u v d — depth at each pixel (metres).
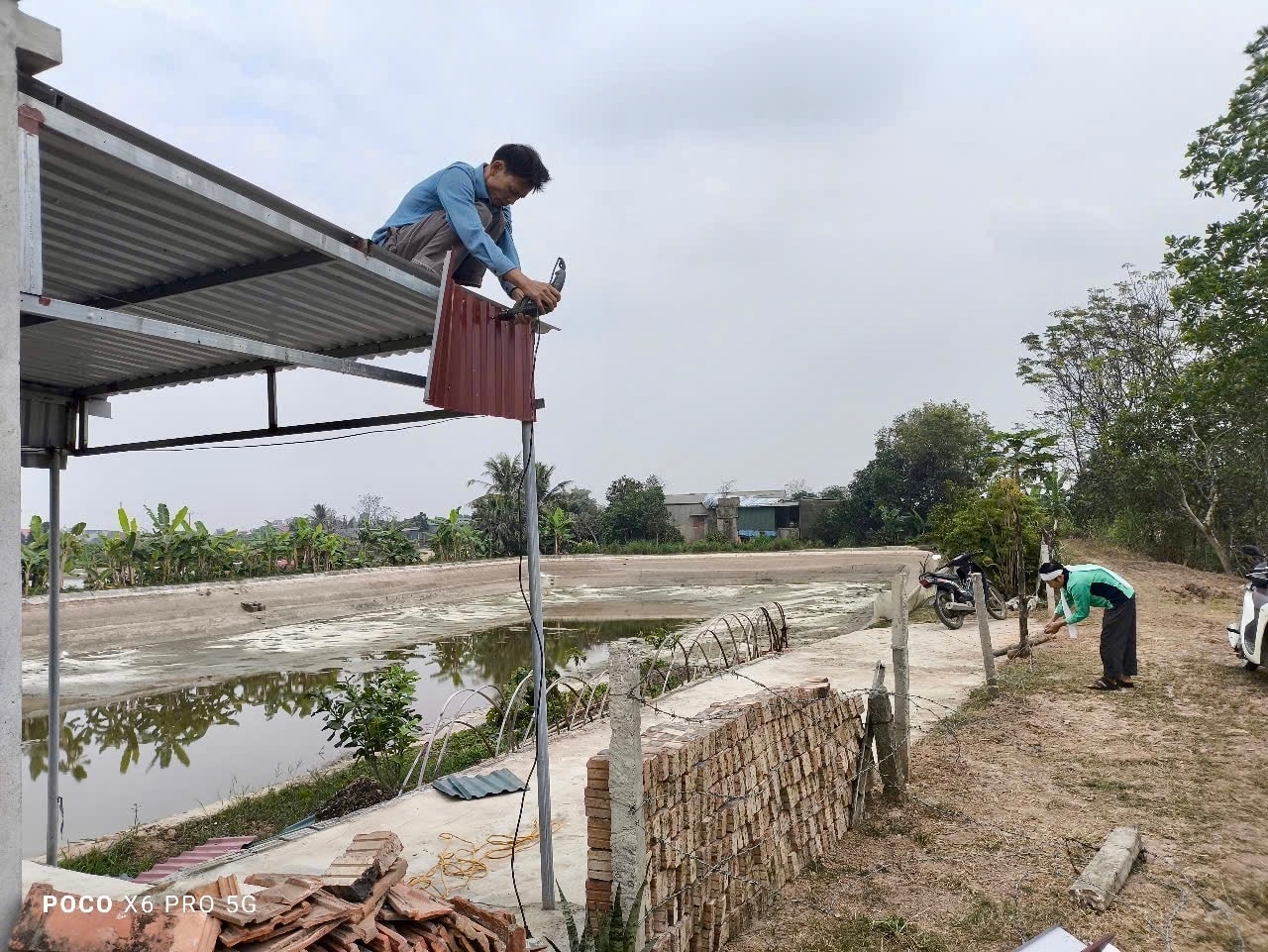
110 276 3.35
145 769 9.87
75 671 16.23
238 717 12.55
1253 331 15.11
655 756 3.45
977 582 8.30
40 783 9.32
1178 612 12.88
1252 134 13.67
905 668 5.54
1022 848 4.59
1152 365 23.12
